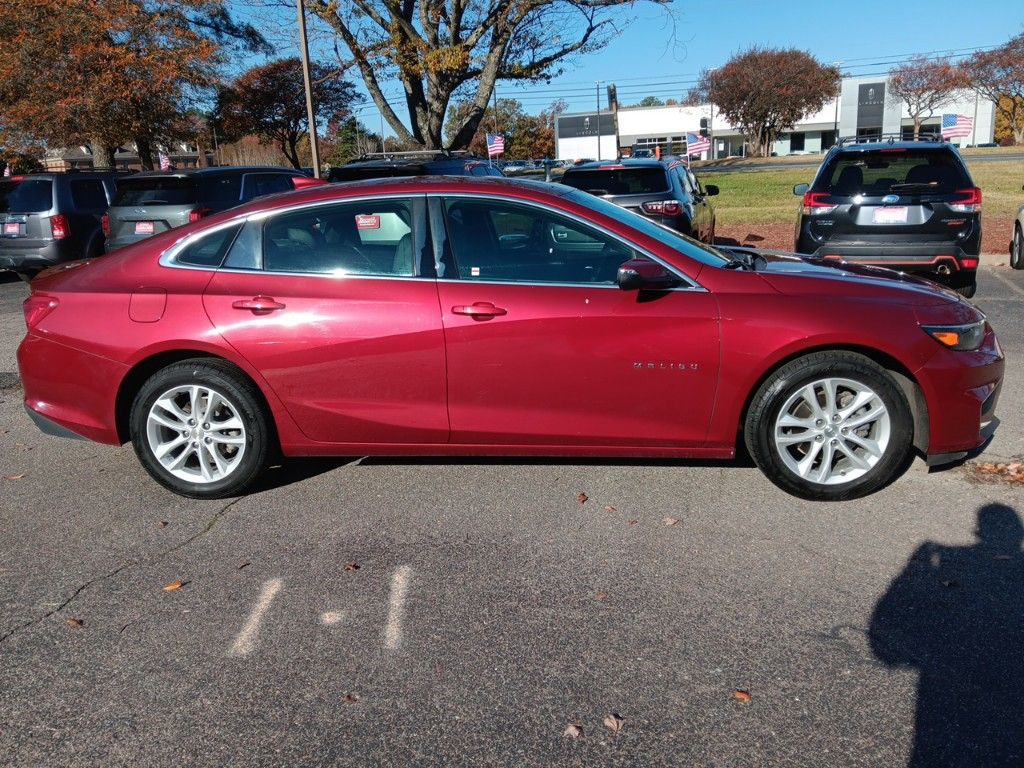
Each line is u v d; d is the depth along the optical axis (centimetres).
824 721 264
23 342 459
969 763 245
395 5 2266
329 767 252
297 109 3462
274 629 324
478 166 1296
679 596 339
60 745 263
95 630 327
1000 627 310
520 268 421
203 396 436
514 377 414
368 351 418
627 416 416
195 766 254
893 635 307
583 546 382
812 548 373
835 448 413
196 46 2477
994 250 1252
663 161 1108
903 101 7088
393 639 315
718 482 446
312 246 432
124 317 434
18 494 461
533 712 273
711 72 6556
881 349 398
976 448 448
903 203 842
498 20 2273
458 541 391
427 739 262
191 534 407
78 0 2273
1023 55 5803
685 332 404
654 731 262
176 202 1059
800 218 919
